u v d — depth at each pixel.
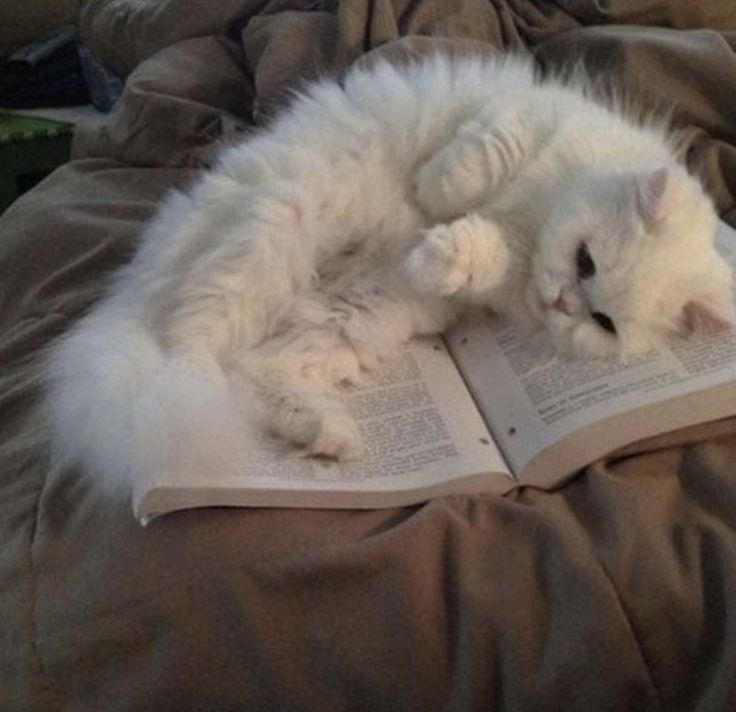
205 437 0.77
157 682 0.69
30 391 0.97
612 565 0.71
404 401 0.91
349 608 0.71
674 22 1.42
